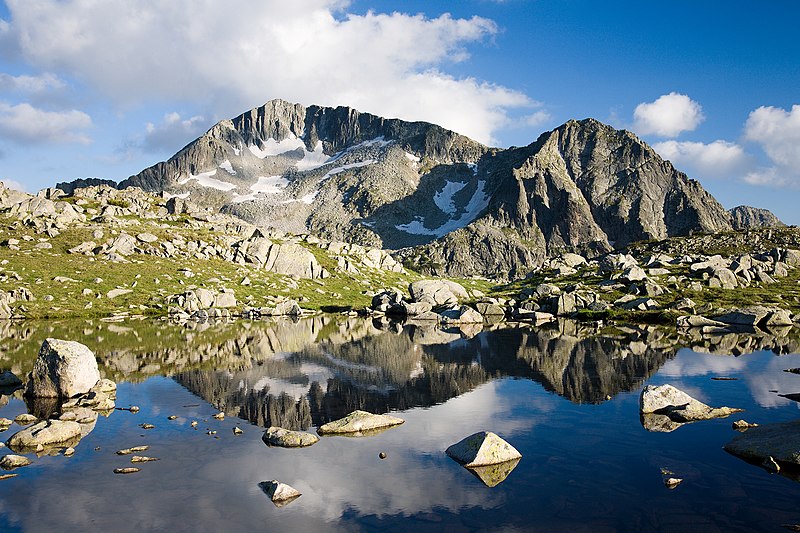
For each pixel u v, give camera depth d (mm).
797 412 26922
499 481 18656
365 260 169375
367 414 26547
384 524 15336
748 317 73000
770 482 18000
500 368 41781
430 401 31047
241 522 15570
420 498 17250
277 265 139750
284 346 56438
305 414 28406
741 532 14438
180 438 24094
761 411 27266
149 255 124688
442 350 52812
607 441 22906
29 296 88500
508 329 75125
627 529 14773
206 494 17688
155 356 48688
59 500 17172
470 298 127250
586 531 14688
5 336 60406
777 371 38688
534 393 32750
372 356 49000
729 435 23422
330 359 47156
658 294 98750
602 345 54562
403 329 77312
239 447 22781
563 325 79625
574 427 25172
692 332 67062
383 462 20828
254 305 108375
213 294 104812
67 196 175500
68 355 32125
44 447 22609
